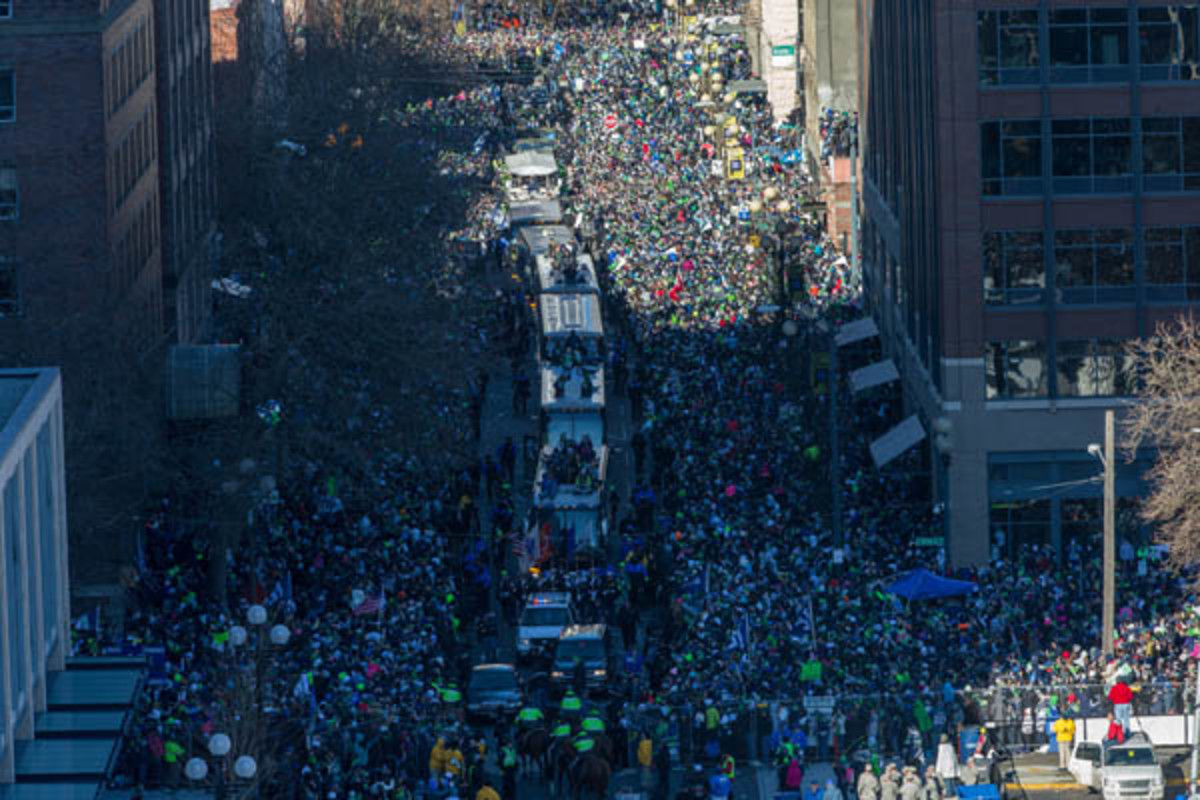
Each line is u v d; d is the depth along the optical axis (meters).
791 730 190.75
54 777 135.62
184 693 186.50
